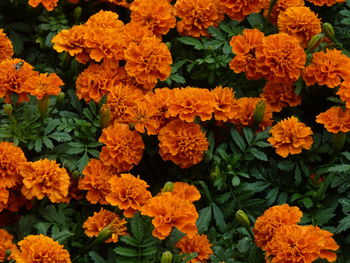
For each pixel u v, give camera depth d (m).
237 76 1.29
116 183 1.12
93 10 1.36
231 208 1.19
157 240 1.10
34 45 1.34
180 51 1.31
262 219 1.10
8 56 1.26
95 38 1.22
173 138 1.18
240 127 1.24
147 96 1.20
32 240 1.06
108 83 1.23
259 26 1.31
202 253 1.12
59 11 1.32
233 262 1.10
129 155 1.18
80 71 1.27
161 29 1.28
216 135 1.24
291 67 1.21
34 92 1.16
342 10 1.31
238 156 1.20
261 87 1.28
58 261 1.06
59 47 1.22
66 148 1.20
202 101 1.17
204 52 1.29
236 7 1.28
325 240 1.05
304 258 1.04
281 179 1.21
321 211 1.17
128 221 1.13
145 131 1.21
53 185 1.12
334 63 1.20
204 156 1.20
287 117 1.25
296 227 1.06
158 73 1.23
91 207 1.18
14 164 1.12
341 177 1.18
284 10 1.30
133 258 1.09
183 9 1.28
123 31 1.25
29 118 1.19
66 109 1.25
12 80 1.18
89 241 1.14
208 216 1.17
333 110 1.19
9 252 1.07
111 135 1.17
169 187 1.11
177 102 1.17
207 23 1.29
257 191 1.20
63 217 1.15
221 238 1.16
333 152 1.20
